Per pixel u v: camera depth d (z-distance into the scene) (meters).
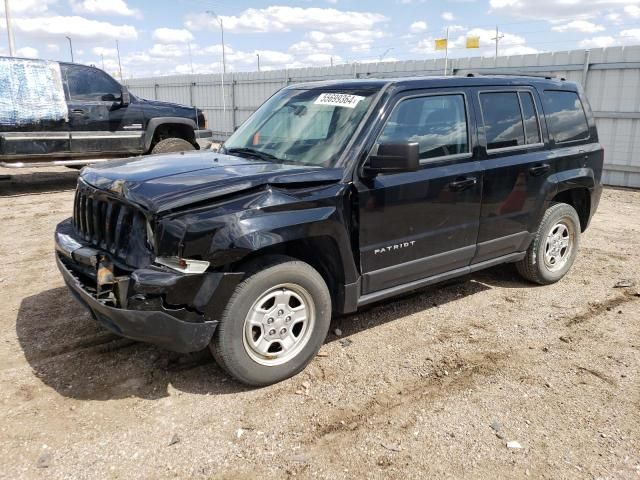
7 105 9.15
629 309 4.72
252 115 4.78
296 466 2.70
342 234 3.48
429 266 4.09
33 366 3.62
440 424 3.05
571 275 5.62
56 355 3.78
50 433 2.92
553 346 4.02
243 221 3.07
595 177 5.38
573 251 5.41
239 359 3.22
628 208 9.26
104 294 3.14
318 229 3.34
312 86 4.42
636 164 11.13
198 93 22.45
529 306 4.78
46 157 9.73
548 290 5.18
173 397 3.29
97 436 2.91
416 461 2.74
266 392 3.36
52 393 3.31
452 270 4.36
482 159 4.30
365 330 4.26
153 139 11.19
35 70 9.39
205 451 2.80
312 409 3.19
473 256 4.41
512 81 4.70
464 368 3.68
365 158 3.60
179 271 2.94
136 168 3.68
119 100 10.34
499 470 2.68
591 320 4.48
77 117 9.85
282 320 3.38
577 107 5.32
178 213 2.98
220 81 21.23
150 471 2.65
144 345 3.94
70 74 9.78
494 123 4.45
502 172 4.40
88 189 3.62
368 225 3.63
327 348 3.95
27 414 3.09
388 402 3.27
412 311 4.65
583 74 11.59
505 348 3.98
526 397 3.33
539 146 4.80
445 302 4.87
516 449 2.83
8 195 10.19
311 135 3.89
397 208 3.76
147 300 2.94
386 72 15.41
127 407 3.18
